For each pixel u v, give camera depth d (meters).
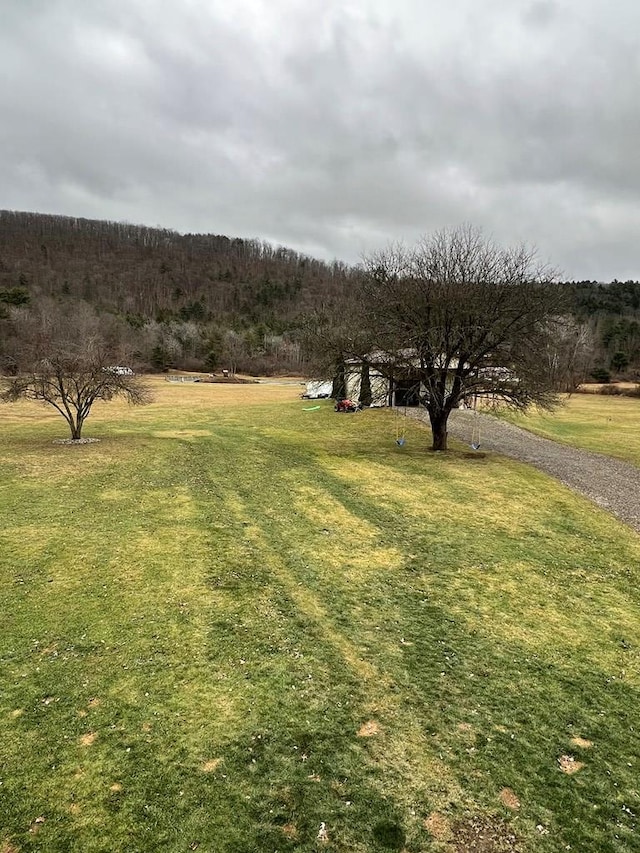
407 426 30.78
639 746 6.18
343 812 5.05
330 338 23.86
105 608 8.74
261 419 33.34
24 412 35.94
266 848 4.65
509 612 9.32
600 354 90.00
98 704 6.41
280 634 8.17
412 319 22.95
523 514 15.16
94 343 27.12
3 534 11.94
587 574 11.19
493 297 22.48
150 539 11.87
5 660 7.23
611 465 23.98
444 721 6.41
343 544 12.14
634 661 7.98
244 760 5.63
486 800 5.27
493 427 33.12
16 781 5.25
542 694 7.06
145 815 4.93
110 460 20.19
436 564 11.26
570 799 5.35
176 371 97.69
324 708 6.52
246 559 10.96
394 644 8.09
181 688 6.77
